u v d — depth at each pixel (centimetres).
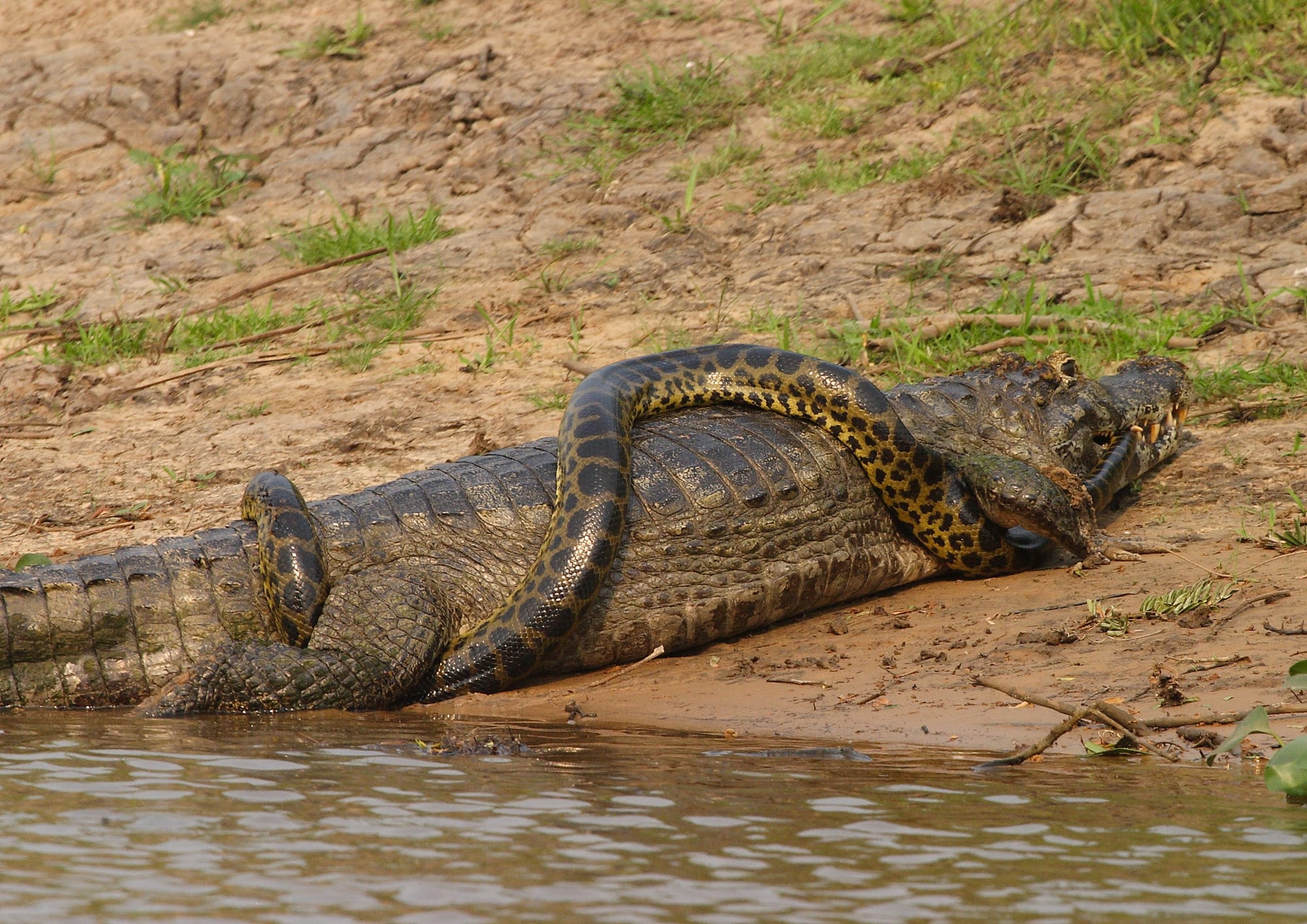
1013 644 1795
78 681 1812
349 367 3098
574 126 3909
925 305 2980
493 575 1931
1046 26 3809
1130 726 1424
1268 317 2770
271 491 1922
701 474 2006
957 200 3331
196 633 1850
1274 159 3188
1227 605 1814
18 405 3103
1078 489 2089
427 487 1992
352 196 3891
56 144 4353
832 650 1900
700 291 3206
